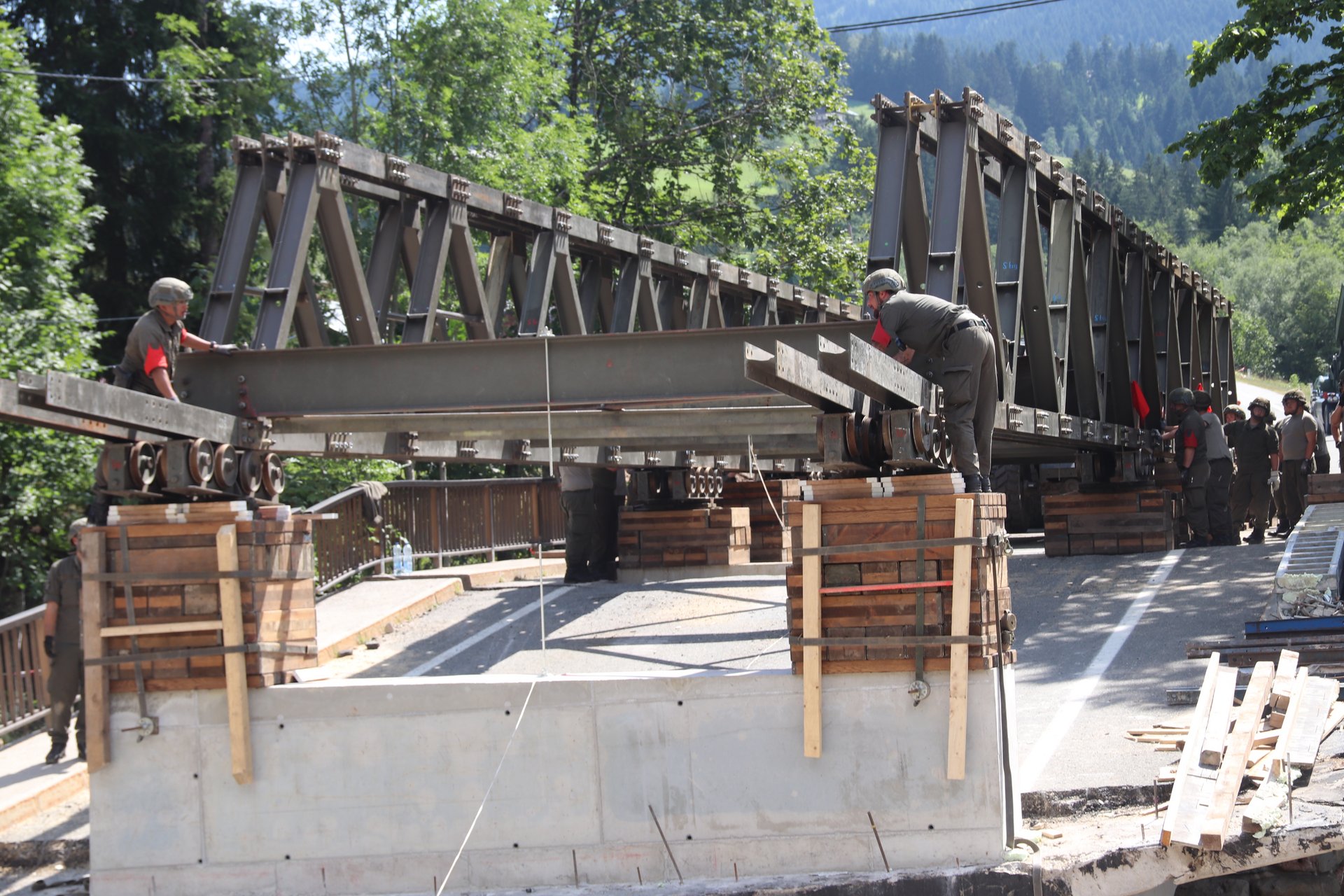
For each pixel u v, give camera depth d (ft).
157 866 23.16
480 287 37.01
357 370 28.94
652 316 45.91
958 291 38.91
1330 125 55.93
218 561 22.90
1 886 24.73
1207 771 21.85
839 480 21.54
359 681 23.32
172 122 85.76
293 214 31.55
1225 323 83.30
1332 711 24.47
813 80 107.96
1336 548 34.47
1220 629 33.68
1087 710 28.09
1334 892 20.33
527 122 91.97
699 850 22.04
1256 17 55.52
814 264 106.83
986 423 23.94
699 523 52.49
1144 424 52.44
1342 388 63.98
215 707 23.08
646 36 107.04
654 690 22.20
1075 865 20.31
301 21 82.43
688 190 112.57
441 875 22.66
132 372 25.27
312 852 22.91
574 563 52.95
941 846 21.22
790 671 22.08
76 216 56.24
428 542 59.06
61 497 51.62
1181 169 587.27
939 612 21.15
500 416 30.89
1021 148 36.81
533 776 22.52
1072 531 50.29
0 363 48.57
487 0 77.92
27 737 32.78
